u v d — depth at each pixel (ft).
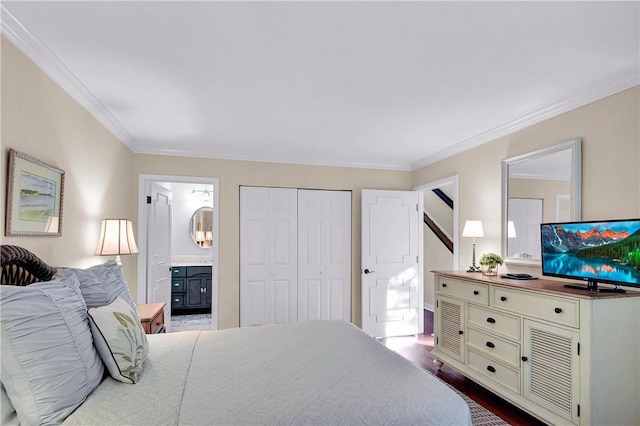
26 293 4.13
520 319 8.10
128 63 6.81
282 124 10.62
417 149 13.58
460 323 10.11
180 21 5.46
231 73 7.27
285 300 14.84
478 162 11.99
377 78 7.52
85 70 7.05
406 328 15.49
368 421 4.11
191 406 4.25
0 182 5.23
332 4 5.06
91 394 4.53
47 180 6.56
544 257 8.45
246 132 11.46
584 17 5.34
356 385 4.91
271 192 14.87
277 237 14.85
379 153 14.30
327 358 5.93
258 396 4.54
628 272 6.64
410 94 8.36
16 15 5.24
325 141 12.50
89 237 8.75
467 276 9.93
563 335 7.07
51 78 6.76
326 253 15.43
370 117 9.98
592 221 7.34
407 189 16.57
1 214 5.27
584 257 7.46
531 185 9.74
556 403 7.18
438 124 10.54
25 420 3.89
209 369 5.41
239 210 14.46
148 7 5.10
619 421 6.75
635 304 6.99
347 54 6.51
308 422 4.01
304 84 7.81
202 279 18.39
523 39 5.98
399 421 4.17
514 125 10.25
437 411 4.37
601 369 6.63
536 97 8.47
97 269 6.68
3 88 5.32
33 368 3.91
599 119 7.94
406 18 5.40
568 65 6.88
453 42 6.08
